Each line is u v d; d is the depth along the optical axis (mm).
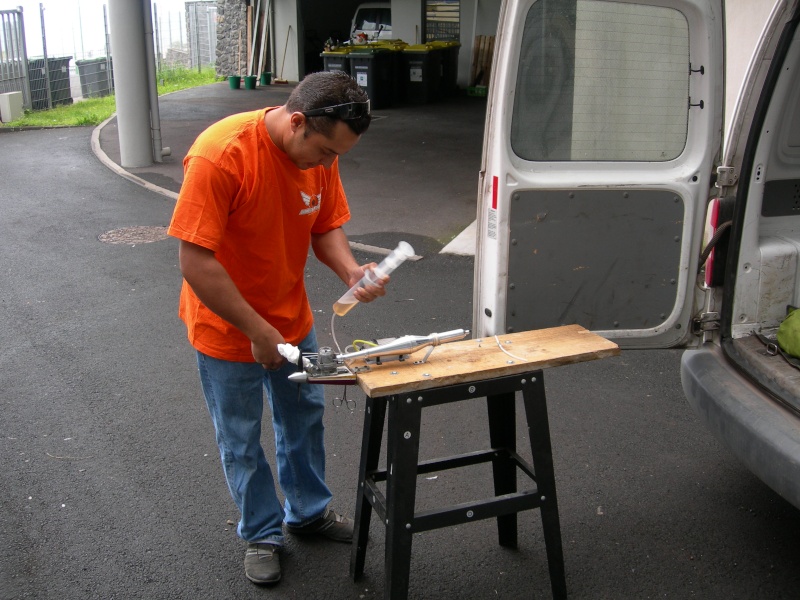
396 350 2439
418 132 12375
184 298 2744
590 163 2922
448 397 2424
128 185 9367
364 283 2434
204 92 17094
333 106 2264
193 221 2309
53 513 3307
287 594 2859
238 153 2357
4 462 3674
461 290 5926
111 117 14266
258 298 2613
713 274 3166
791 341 3027
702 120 2926
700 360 3160
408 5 16422
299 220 2582
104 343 4996
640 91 2885
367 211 8188
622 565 3008
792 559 3043
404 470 2422
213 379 2688
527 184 2859
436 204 8430
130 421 4051
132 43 9781
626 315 3090
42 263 6574
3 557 3033
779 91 2975
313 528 3125
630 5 2787
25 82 15555
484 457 2914
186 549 3098
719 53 2869
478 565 3006
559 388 4371
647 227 3004
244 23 19047
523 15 2721
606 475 3576
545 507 2650
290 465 2990
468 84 16531
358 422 4039
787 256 3262
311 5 18578
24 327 5246
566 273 2988
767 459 2652
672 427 3969
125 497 3422
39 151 11383
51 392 4352
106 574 2949
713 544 3127
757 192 3135
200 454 3754
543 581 2922
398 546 2469
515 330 3008
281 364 2533
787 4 2816
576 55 2811
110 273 6328
